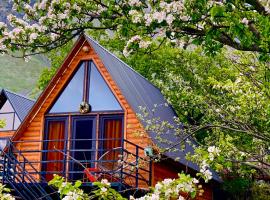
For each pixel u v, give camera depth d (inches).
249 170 516.7
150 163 733.9
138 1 332.2
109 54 892.6
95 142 794.8
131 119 778.2
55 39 388.2
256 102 573.6
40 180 759.1
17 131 840.9
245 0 276.5
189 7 292.0
